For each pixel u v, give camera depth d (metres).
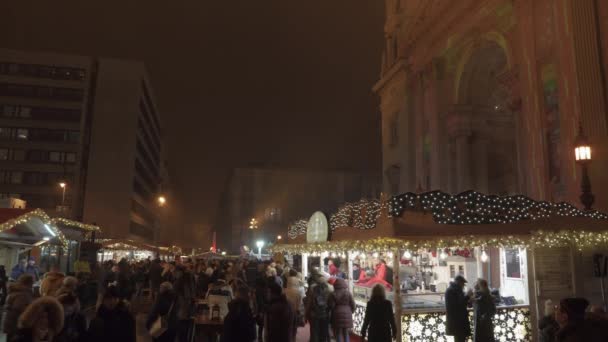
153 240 104.69
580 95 21.22
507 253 14.52
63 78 71.25
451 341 11.88
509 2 28.62
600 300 12.23
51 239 18.48
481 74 35.16
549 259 12.03
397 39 46.16
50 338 5.49
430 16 38.22
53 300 5.61
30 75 70.69
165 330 9.05
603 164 19.75
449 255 16.58
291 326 8.65
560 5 23.28
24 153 68.50
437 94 37.75
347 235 13.47
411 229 11.02
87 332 6.14
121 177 69.81
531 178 24.41
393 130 46.53
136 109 72.31
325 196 112.75
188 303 10.64
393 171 44.25
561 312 5.22
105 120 71.19
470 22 33.09
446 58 37.41
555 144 23.14
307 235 17.27
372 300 9.74
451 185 35.59
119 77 72.81
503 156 37.69
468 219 11.76
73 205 67.44
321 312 11.52
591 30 21.53
